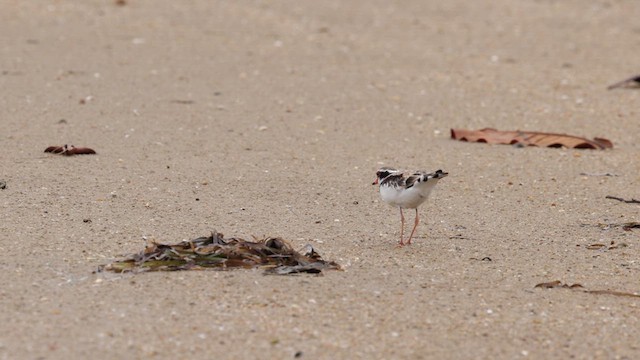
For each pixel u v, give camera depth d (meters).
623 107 25.31
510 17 36.19
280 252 13.24
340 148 20.75
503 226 15.65
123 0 36.47
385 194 14.13
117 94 24.86
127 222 15.01
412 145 21.25
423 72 28.61
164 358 10.27
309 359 10.34
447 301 12.03
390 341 10.82
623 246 14.63
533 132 22.17
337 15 35.78
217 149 20.25
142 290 12.02
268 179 18.08
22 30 32.12
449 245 14.47
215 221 15.27
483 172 19.17
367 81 27.34
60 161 18.77
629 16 36.56
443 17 36.00
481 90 26.77
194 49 30.50
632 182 18.77
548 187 18.23
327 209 16.28
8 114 22.58
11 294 11.80
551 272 13.34
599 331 11.30
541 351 10.73
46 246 13.65
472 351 10.67
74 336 10.71
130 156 19.39
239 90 25.81
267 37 32.47
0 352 10.29
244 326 11.06
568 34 34.00
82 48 30.03
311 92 25.91
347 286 12.38
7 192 16.39
